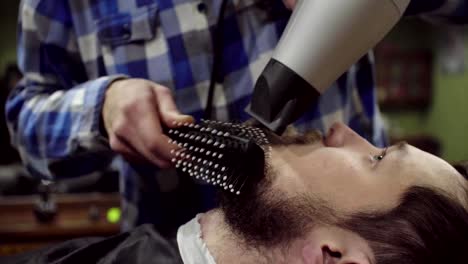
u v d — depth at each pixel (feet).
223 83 3.19
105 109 2.69
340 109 3.29
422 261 2.21
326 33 2.15
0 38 10.07
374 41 2.27
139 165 3.28
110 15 3.17
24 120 3.14
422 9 3.18
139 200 3.39
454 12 3.27
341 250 2.25
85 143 2.81
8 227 6.15
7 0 9.98
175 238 2.70
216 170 2.47
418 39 12.05
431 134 12.57
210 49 3.14
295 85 2.17
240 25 3.15
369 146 2.55
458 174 2.43
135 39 3.13
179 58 3.14
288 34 2.23
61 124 2.92
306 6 2.22
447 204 2.28
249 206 2.42
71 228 6.24
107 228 6.31
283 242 2.35
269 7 3.12
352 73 3.43
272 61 2.23
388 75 12.09
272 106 2.20
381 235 2.24
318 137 2.61
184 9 3.12
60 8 3.24
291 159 2.46
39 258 2.87
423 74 12.14
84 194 6.65
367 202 2.31
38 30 3.22
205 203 3.26
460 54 11.85
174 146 2.52
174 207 3.34
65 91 3.08
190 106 3.17
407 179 2.35
